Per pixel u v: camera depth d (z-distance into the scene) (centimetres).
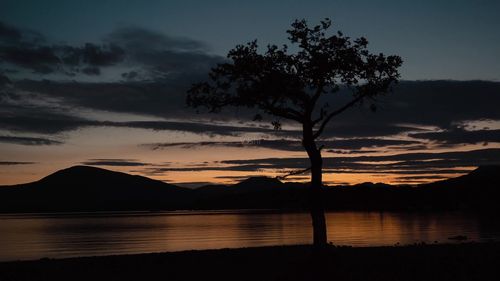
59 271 2419
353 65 2538
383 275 2036
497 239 6794
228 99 2609
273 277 2092
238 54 2527
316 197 2469
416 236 8244
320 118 2523
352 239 7725
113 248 7238
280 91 2469
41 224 19512
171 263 2608
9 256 6181
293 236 9294
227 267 2417
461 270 2114
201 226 15012
